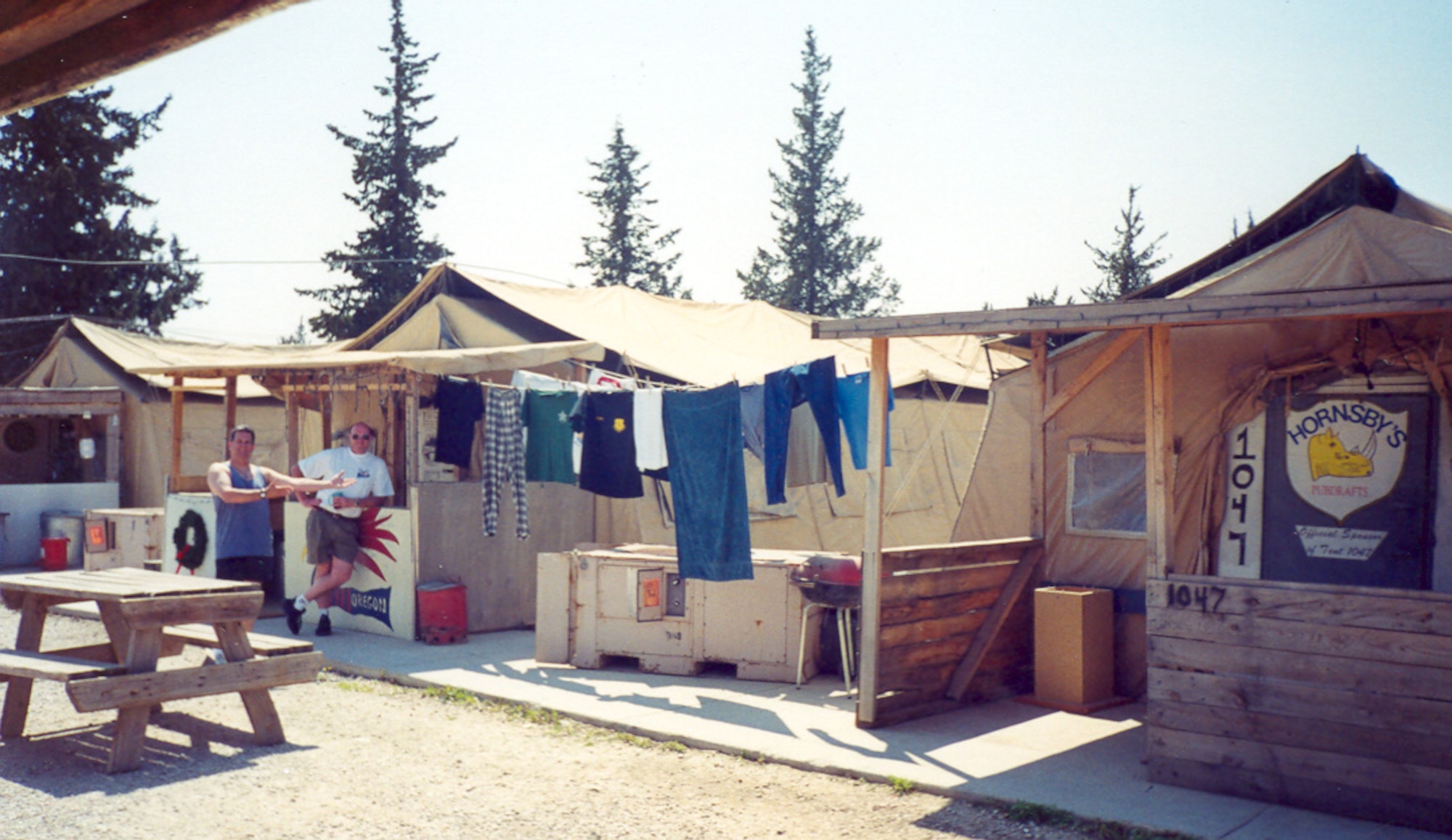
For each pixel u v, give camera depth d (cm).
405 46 3897
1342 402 711
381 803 546
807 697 790
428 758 631
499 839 496
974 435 1622
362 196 3878
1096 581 827
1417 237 739
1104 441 830
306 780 582
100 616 674
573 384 1087
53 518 1608
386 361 991
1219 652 564
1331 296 498
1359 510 700
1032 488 841
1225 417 757
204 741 661
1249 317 525
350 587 1068
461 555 1045
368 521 1046
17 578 679
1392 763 514
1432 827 502
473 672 862
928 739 667
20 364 3073
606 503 1183
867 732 683
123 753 595
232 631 641
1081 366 855
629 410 904
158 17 132
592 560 903
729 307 1900
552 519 1127
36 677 588
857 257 4547
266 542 951
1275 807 537
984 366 1702
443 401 1037
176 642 696
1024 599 832
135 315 3231
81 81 145
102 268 3164
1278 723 545
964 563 773
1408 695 511
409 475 1018
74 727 689
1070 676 755
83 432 1886
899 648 715
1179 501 782
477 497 1059
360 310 3744
